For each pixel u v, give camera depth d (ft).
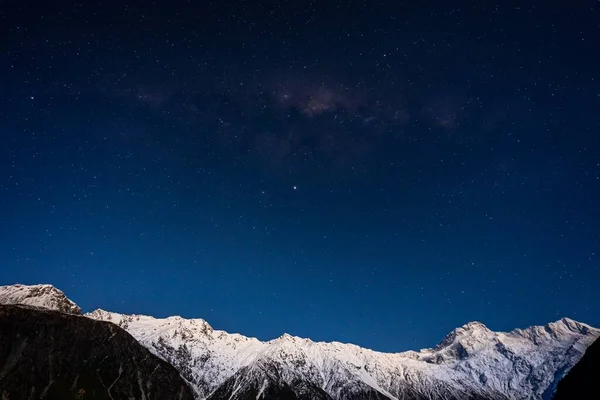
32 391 651.25
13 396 629.10
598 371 331.98
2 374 654.12
